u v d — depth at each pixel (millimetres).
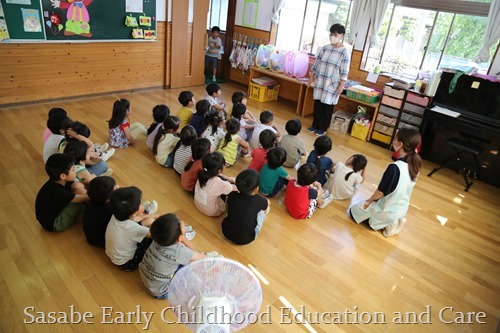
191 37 5738
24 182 2766
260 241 2467
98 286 1953
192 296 922
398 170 2525
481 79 3625
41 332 1665
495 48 3875
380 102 4336
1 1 3742
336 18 5156
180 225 1773
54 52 4328
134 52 5148
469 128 3652
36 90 4344
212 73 6996
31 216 2418
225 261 956
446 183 3697
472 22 3979
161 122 3424
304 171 2578
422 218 3018
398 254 2527
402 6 4414
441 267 2447
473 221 3055
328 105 4480
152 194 2844
